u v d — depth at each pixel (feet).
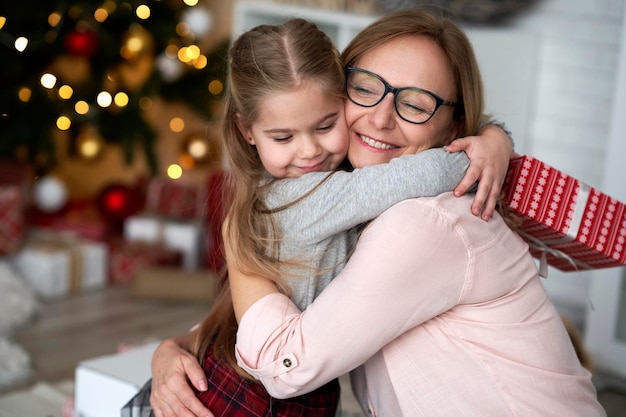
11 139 12.59
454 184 4.14
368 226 4.08
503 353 4.10
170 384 4.59
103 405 5.97
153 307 12.02
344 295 3.88
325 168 4.52
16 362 9.35
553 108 11.93
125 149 13.26
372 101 4.38
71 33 12.41
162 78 13.29
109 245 13.08
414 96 4.33
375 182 4.03
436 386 4.06
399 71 4.33
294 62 4.22
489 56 11.71
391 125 4.38
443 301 4.00
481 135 4.40
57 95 12.66
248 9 12.93
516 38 11.63
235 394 4.50
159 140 15.57
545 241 4.91
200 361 4.74
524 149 12.00
